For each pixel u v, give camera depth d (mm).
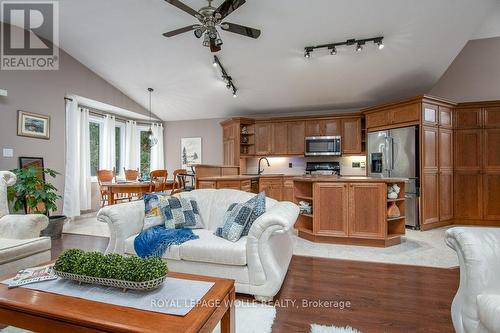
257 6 3363
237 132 6234
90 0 3438
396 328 1662
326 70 4707
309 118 6012
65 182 4652
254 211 2256
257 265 1944
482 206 4570
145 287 1226
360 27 3662
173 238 2145
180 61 4742
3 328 1600
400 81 4883
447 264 2775
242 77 5074
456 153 4707
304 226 3941
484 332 1125
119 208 2348
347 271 2596
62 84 4543
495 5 3785
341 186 3471
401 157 4516
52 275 1400
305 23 3641
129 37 4176
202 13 2676
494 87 4891
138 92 5848
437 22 3557
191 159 7121
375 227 3359
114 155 6141
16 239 2129
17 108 3865
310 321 1734
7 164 3734
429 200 4371
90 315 1057
